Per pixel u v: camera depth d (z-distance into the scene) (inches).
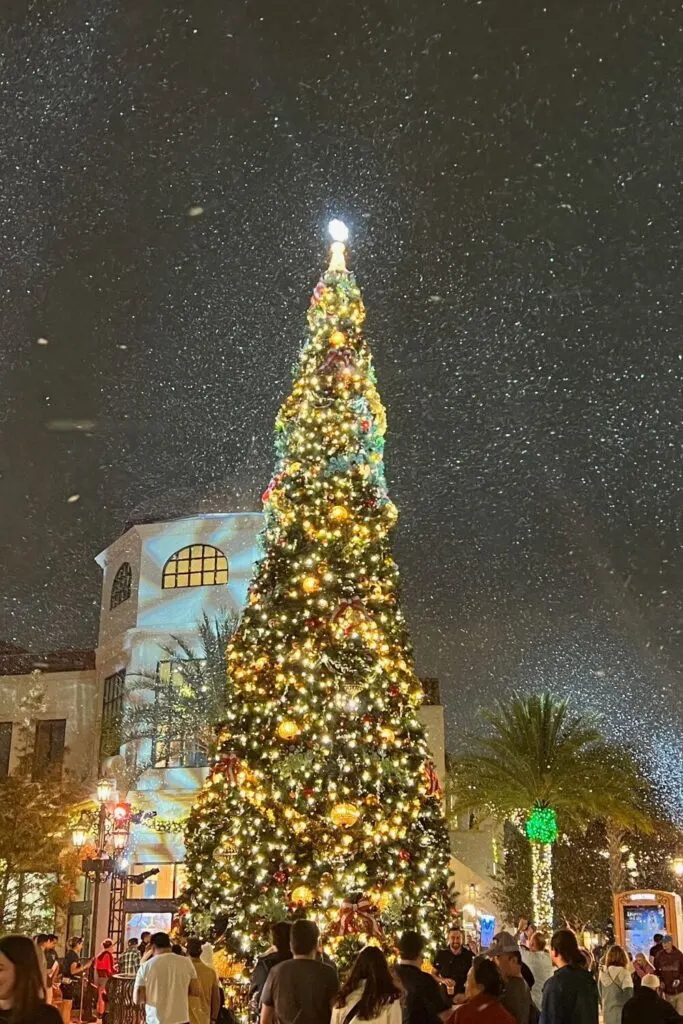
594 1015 354.0
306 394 756.0
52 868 1304.1
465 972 560.1
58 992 794.2
